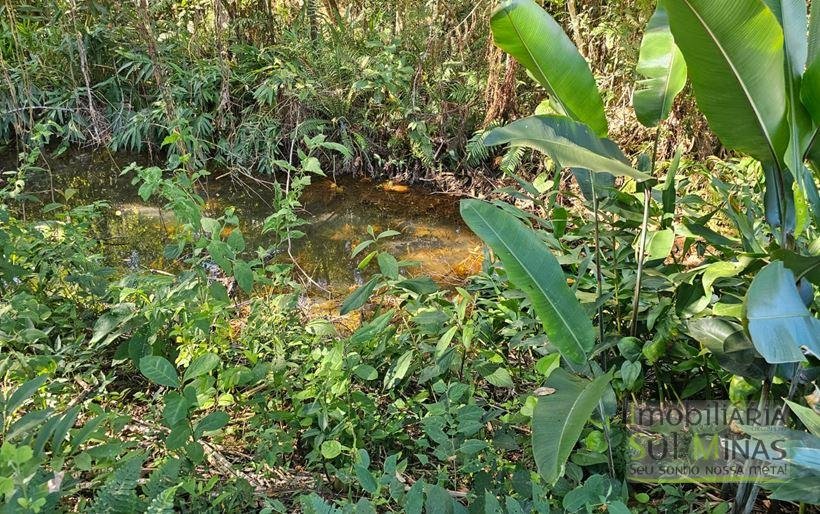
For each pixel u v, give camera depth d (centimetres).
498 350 284
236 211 612
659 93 239
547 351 258
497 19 216
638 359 235
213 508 206
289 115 688
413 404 261
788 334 161
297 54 697
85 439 189
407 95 666
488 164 661
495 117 633
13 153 706
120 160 705
